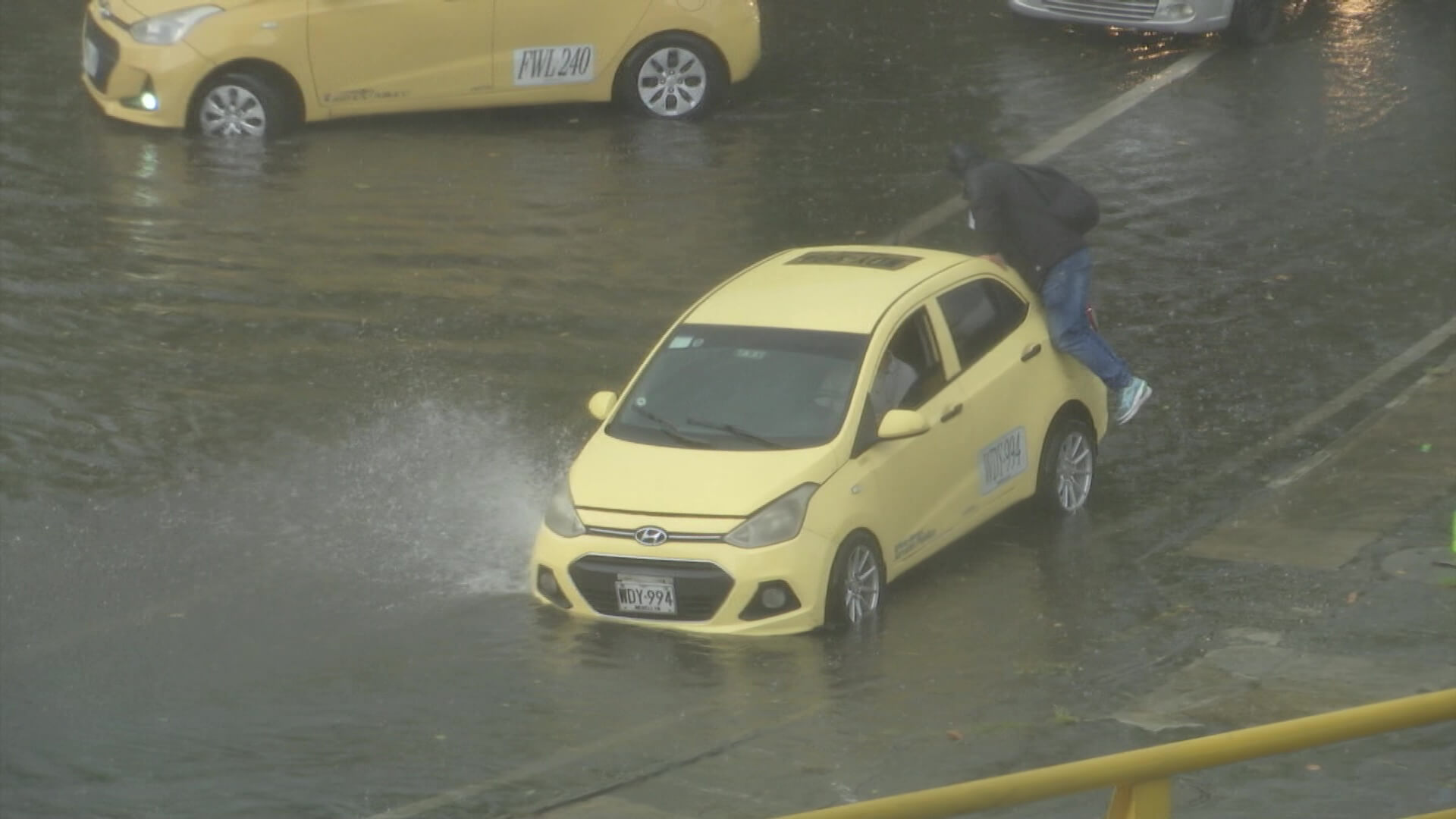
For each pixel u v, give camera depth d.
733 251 56.41
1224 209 61.22
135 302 51.12
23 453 42.38
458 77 66.75
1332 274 56.22
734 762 27.95
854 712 30.38
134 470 41.94
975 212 41.84
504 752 28.83
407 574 37.44
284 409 45.53
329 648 33.69
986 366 39.47
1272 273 56.22
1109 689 31.23
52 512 39.75
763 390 37.12
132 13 64.06
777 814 25.66
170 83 63.44
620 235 57.38
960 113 70.94
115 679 32.06
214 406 45.44
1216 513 40.94
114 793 27.06
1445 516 39.56
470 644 33.94
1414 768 26.25
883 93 73.62
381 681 32.06
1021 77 75.94
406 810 26.41
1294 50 79.88
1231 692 30.61
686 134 67.81
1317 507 40.69
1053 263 41.22
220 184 60.03
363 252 55.31
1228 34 80.56
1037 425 40.50
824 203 60.78
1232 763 14.12
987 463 39.09
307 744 29.14
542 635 34.50
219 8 63.69
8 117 65.75
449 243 56.31
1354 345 51.16
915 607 36.16
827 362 37.28
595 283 53.84
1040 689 31.39
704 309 39.47
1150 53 79.50
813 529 34.62
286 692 31.55
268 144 64.38
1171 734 28.72
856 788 26.75
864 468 35.91
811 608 34.47
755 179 63.00
